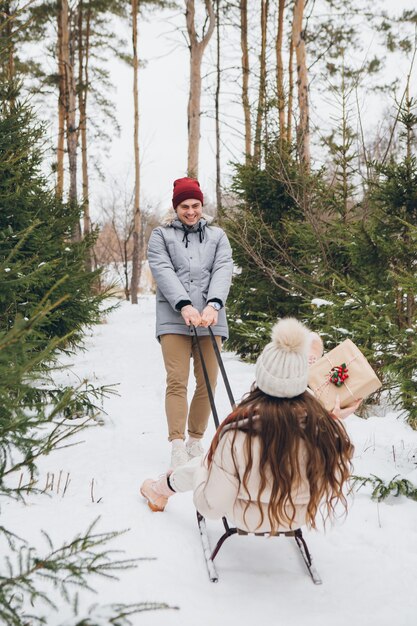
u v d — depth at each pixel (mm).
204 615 2074
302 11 10758
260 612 2125
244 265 7910
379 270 5070
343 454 2150
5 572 2176
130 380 6453
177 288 3494
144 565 2357
